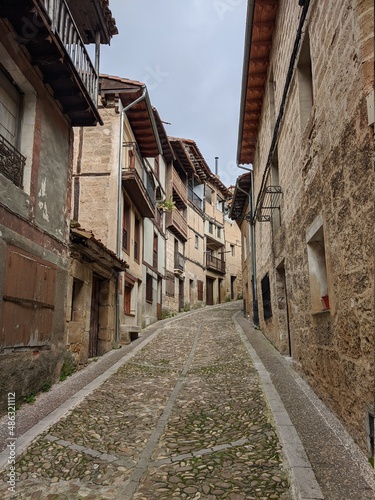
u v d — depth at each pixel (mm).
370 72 2904
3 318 4625
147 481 3164
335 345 4023
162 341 10922
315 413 4266
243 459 3412
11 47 4961
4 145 5004
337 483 2812
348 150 3371
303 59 5387
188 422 4504
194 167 23422
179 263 21781
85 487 3109
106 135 11570
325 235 4199
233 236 33125
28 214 5340
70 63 5660
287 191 6723
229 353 8578
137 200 12992
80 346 7246
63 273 6496
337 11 3625
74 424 4414
